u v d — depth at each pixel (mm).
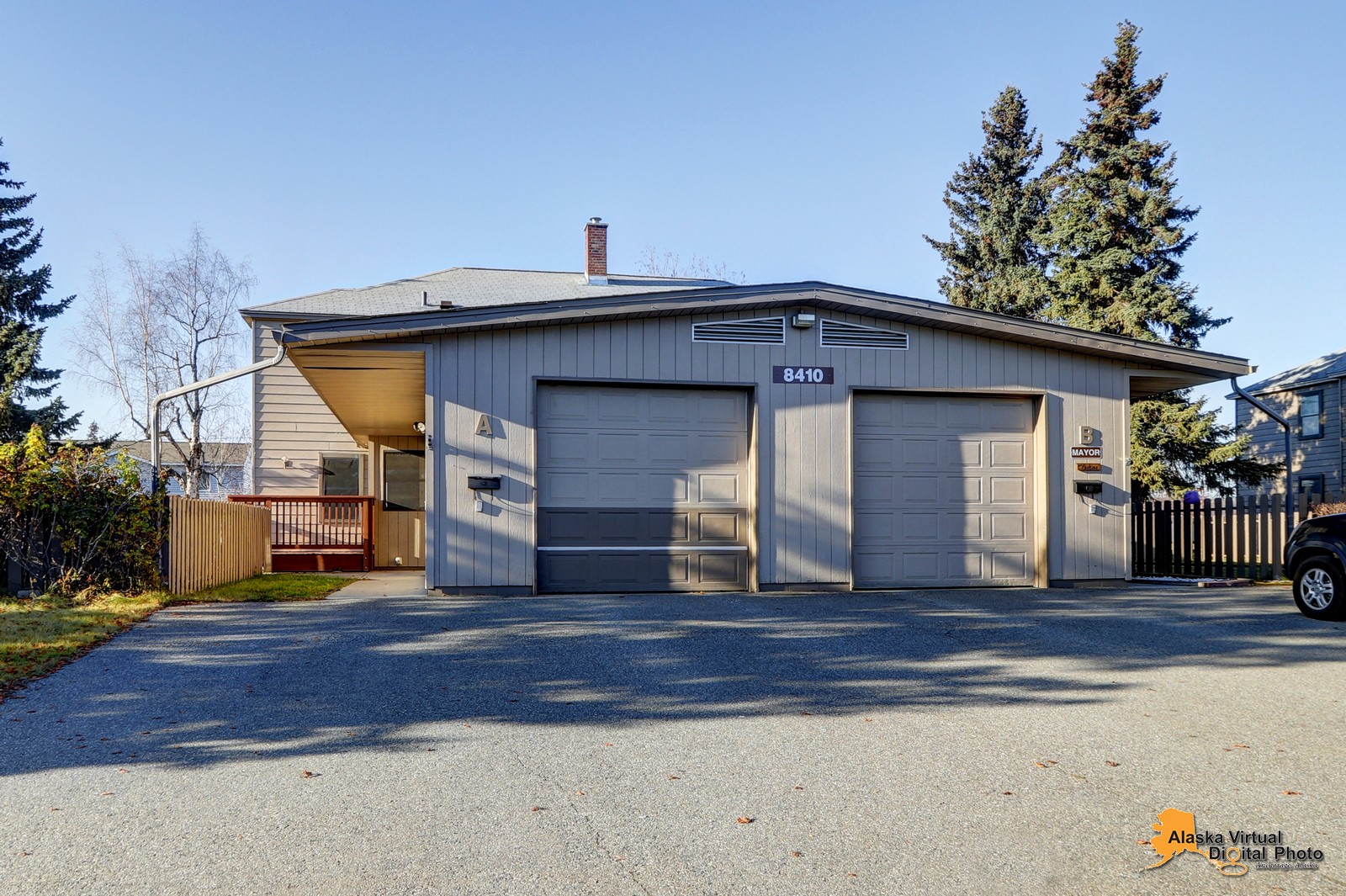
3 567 10641
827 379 12297
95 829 4312
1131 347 12844
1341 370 28625
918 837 4297
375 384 14266
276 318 21547
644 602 10805
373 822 4414
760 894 3742
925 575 12570
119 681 6922
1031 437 13023
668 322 11930
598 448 11828
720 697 6637
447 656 7766
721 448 12148
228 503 13641
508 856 4062
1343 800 4754
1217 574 14289
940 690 6871
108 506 10648
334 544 18969
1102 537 12984
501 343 11508
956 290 36281
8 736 5660
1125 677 7254
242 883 3789
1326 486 29766
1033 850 4168
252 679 7004
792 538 12055
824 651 8086
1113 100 23594
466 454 11367
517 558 11445
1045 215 35156
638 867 3973
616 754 5426
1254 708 6414
